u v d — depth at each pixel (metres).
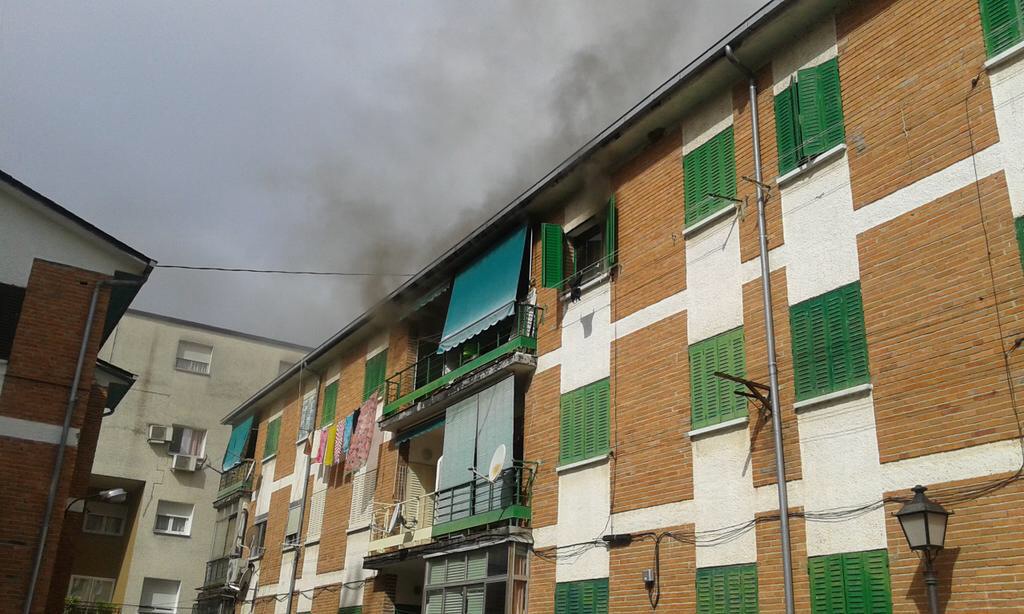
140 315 39.75
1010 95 10.72
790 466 12.12
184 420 39.16
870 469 11.09
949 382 10.48
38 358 15.32
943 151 11.30
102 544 36.91
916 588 10.16
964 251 10.73
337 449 25.86
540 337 18.31
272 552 29.08
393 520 21.19
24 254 15.84
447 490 19.20
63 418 15.20
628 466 15.07
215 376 40.59
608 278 16.83
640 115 16.19
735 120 14.80
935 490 10.29
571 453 16.45
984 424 9.99
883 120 12.22
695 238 15.02
